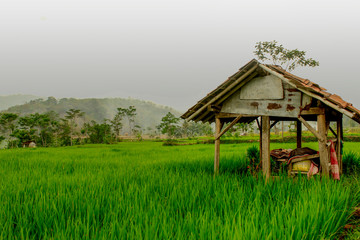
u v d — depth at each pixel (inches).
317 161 340.8
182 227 161.3
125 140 4303.6
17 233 164.1
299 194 229.0
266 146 344.2
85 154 824.9
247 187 254.5
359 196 246.7
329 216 173.0
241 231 140.9
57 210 197.0
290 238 141.3
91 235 155.5
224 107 384.5
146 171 382.6
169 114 3612.2
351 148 822.5
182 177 320.2
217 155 383.2
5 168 464.8
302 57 1060.5
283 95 337.1
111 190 264.1
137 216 175.3
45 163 538.6
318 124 312.8
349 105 296.5
